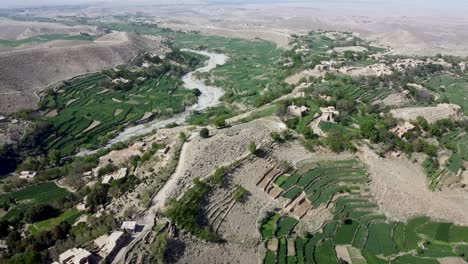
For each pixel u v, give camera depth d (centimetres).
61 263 8456
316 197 12862
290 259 10431
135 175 12800
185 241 9981
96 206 11512
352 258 10762
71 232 10181
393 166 14525
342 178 13800
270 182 13088
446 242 11488
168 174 12119
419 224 12175
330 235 11538
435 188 13575
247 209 11850
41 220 11606
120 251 9056
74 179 14012
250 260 10281
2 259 9531
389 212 12606
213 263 9875
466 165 14862
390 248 11156
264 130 15638
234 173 12825
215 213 11275
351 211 12525
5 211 12344
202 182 11775
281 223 11669
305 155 14688
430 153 15138
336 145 14925
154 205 10775
